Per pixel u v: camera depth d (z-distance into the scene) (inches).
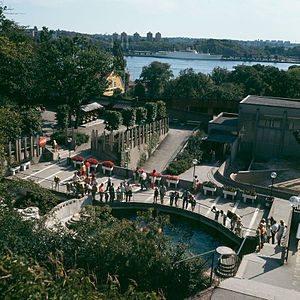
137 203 1295.5
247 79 4584.2
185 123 2630.4
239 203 1317.7
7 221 661.3
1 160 1059.3
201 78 4682.6
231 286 534.3
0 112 1065.5
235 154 2266.2
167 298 605.6
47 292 333.4
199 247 1090.1
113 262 608.7
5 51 1398.9
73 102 2267.5
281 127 2148.1
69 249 658.2
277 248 903.7
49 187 1376.7
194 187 1382.9
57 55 2129.7
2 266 333.1
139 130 1900.8
